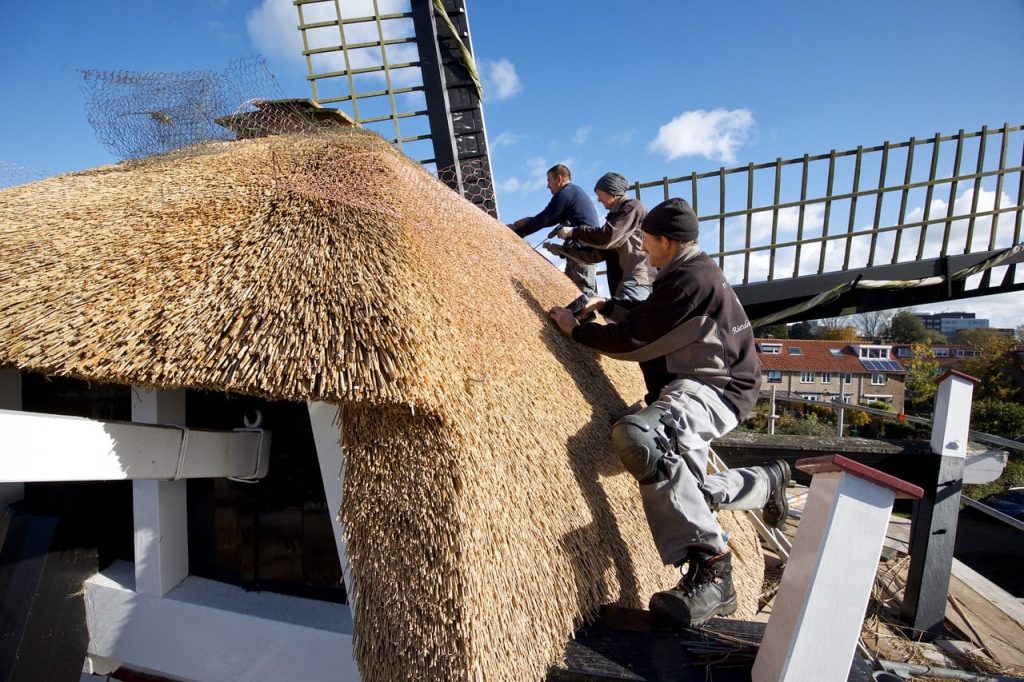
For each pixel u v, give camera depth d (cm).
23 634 214
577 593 195
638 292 438
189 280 186
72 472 173
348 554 160
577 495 220
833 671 149
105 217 236
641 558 242
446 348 178
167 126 303
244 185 241
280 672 216
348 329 163
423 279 195
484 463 171
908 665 265
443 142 639
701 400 233
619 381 358
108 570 255
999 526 1453
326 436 192
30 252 217
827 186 674
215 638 227
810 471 166
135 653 237
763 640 174
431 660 152
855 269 681
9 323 183
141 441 191
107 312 180
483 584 156
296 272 180
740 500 246
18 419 159
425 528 155
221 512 246
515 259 385
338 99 638
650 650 190
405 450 160
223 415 246
